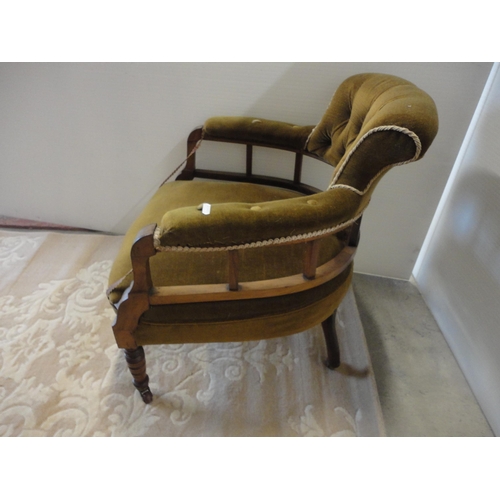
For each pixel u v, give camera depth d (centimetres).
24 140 123
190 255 70
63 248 132
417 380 98
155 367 95
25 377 91
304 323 71
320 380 94
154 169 122
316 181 112
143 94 105
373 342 108
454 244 107
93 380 91
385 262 127
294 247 73
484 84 88
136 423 83
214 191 90
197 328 66
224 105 103
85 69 104
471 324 97
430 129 53
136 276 58
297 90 97
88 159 124
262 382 93
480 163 95
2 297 112
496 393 86
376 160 56
